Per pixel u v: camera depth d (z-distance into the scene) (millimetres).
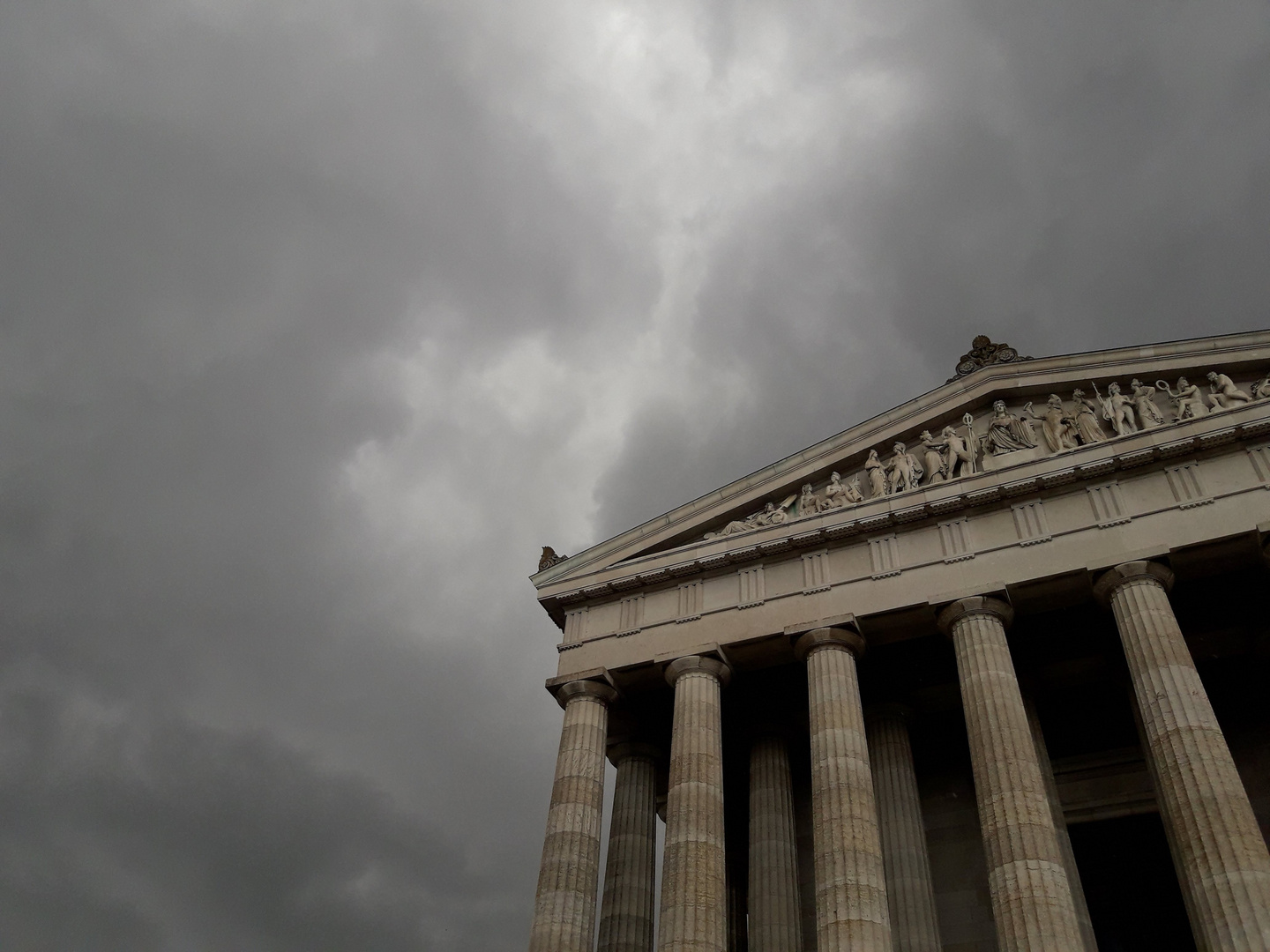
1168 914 36562
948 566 33781
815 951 36719
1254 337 33438
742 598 36812
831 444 38531
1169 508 31656
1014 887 26750
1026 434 35281
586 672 37406
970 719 30594
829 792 30672
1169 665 28797
